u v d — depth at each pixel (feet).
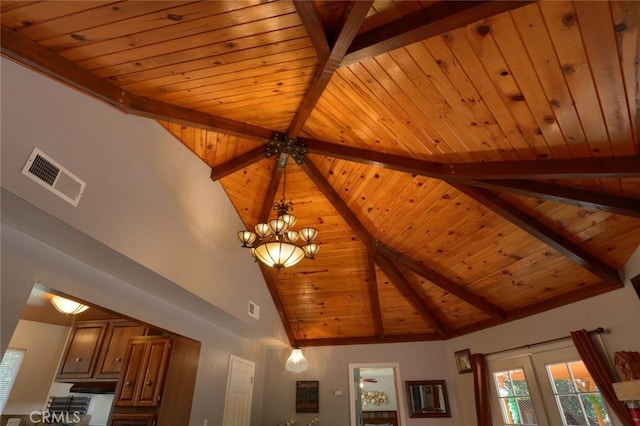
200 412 13.25
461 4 5.22
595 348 11.12
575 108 6.57
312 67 7.55
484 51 6.01
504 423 14.76
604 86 5.96
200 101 8.77
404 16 5.90
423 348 18.89
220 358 15.24
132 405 11.09
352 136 10.30
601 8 4.86
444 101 7.48
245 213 15.01
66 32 6.03
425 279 16.15
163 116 8.57
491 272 13.62
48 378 15.57
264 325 16.67
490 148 8.49
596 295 11.62
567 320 12.53
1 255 6.98
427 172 9.97
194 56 6.91
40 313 15.07
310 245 10.91
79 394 15.49
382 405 32.73
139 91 8.05
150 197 9.56
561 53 5.65
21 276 7.26
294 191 14.01
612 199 8.50
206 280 11.93
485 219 11.64
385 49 6.26
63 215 6.88
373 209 13.64
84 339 14.94
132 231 8.72
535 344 13.58
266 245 9.79
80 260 8.69
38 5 5.39
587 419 11.62
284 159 11.91
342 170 12.63
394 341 19.35
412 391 18.02
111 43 6.39
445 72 6.72
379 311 17.90
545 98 6.57
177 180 10.89
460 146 8.84
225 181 13.58
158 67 7.23
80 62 6.90
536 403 13.39
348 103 8.90
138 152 9.26
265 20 6.03
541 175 8.12
